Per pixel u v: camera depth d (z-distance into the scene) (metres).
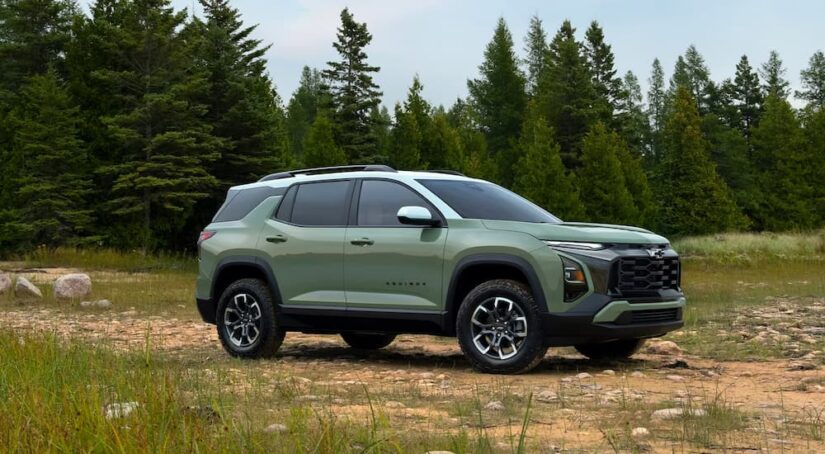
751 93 88.12
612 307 7.47
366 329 8.58
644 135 103.19
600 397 6.29
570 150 68.81
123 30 35.69
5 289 18.03
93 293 18.31
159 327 12.54
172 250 38.47
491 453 4.19
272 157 39.69
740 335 10.84
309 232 8.91
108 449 3.75
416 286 8.20
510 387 6.84
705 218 61.34
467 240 7.95
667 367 8.36
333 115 51.47
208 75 37.47
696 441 4.65
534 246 7.65
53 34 48.53
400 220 8.12
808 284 20.67
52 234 35.06
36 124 34.75
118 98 36.47
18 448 3.80
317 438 4.11
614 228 8.11
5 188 35.66
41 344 7.67
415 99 63.19
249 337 9.30
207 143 36.22
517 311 7.72
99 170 35.03
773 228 64.50
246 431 4.29
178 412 4.55
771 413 5.62
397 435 4.56
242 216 9.59
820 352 9.27
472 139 77.88
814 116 66.62
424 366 8.52
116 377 5.92
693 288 19.64
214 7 50.97
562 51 69.62
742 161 74.56
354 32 51.62
